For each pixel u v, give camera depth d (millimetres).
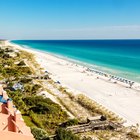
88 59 170125
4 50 179500
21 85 72125
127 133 45406
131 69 123500
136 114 56562
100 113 55781
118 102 65125
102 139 42438
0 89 38062
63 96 68438
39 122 45844
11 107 29562
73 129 44312
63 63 141250
